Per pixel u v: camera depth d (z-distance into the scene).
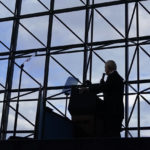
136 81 12.04
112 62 6.05
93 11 13.13
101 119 6.16
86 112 5.99
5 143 5.72
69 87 6.96
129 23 12.69
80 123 6.04
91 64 12.70
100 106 6.02
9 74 13.61
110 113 5.80
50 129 6.03
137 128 11.59
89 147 5.20
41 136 5.86
